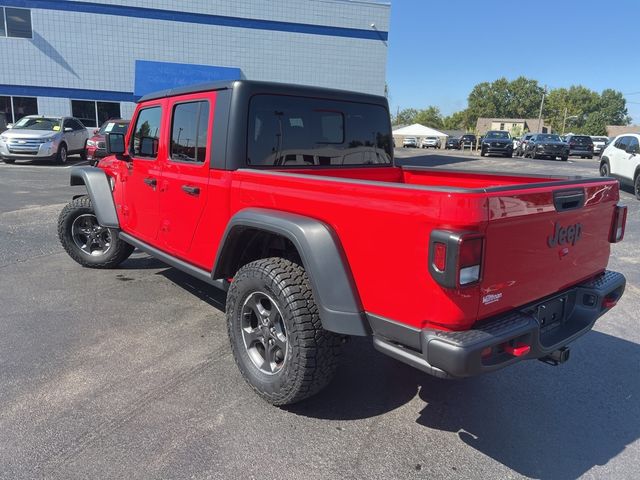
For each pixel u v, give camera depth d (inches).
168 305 189.6
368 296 104.1
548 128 4202.8
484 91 5206.7
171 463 103.2
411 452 109.7
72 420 116.5
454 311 90.9
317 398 130.1
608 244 131.3
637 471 105.8
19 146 681.6
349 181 104.9
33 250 265.3
